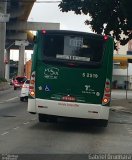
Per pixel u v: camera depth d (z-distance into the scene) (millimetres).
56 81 17406
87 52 17328
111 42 17281
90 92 17266
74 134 16875
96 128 19281
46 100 17391
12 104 33094
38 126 18828
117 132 18250
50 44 17469
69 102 17266
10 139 14633
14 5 84938
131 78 95625
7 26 92312
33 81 17562
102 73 17250
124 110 31891
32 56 17719
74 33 17359
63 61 17359
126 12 36062
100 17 38625
